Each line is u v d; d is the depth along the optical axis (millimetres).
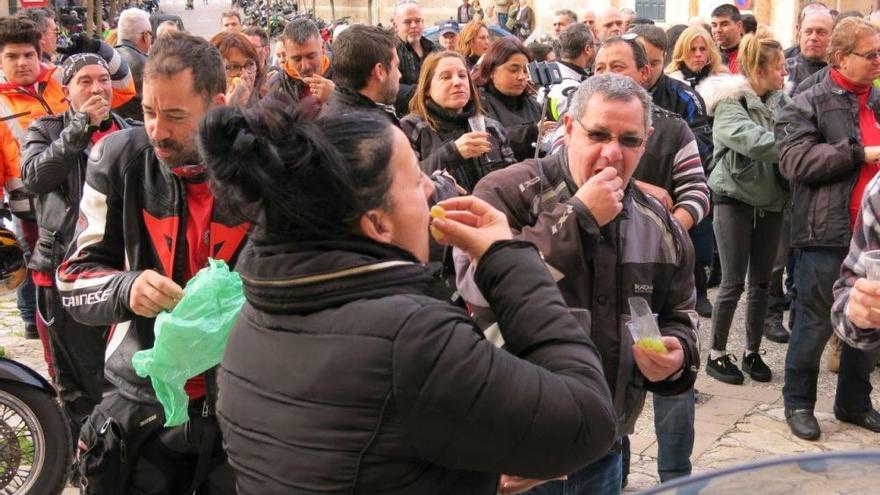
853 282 3115
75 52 6215
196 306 2459
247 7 34625
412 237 1834
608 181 2562
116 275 2684
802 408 5207
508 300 1866
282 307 1750
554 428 1703
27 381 4199
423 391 1647
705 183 4527
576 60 6285
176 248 2738
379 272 1727
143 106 2643
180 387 2535
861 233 3123
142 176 2752
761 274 5957
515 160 5180
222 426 1872
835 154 4812
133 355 2730
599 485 2830
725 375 6012
